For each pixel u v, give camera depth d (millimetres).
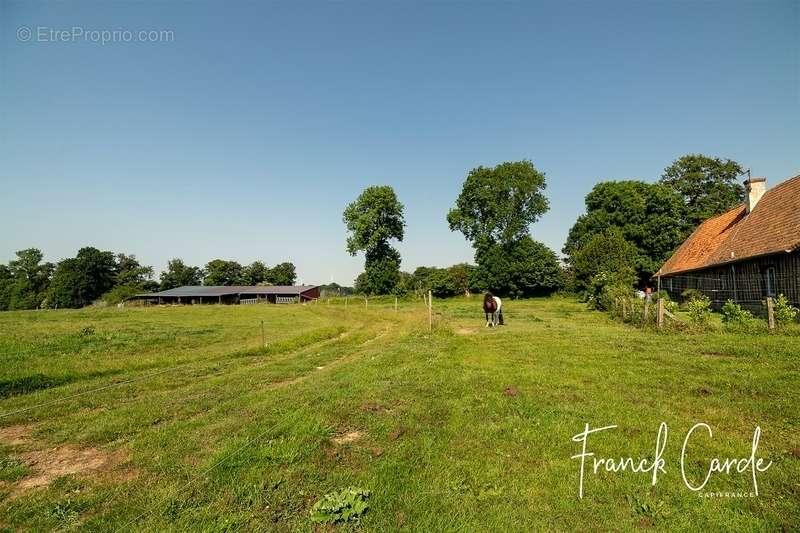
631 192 53594
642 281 54656
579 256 35594
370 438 6148
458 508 4309
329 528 4027
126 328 28438
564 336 15680
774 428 6078
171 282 130375
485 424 6523
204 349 17422
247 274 134875
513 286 63562
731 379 8461
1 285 113688
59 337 21172
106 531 4090
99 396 9570
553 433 6090
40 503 4684
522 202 64938
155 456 5840
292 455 5512
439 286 77312
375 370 10539
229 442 6137
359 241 80312
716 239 31562
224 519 4160
